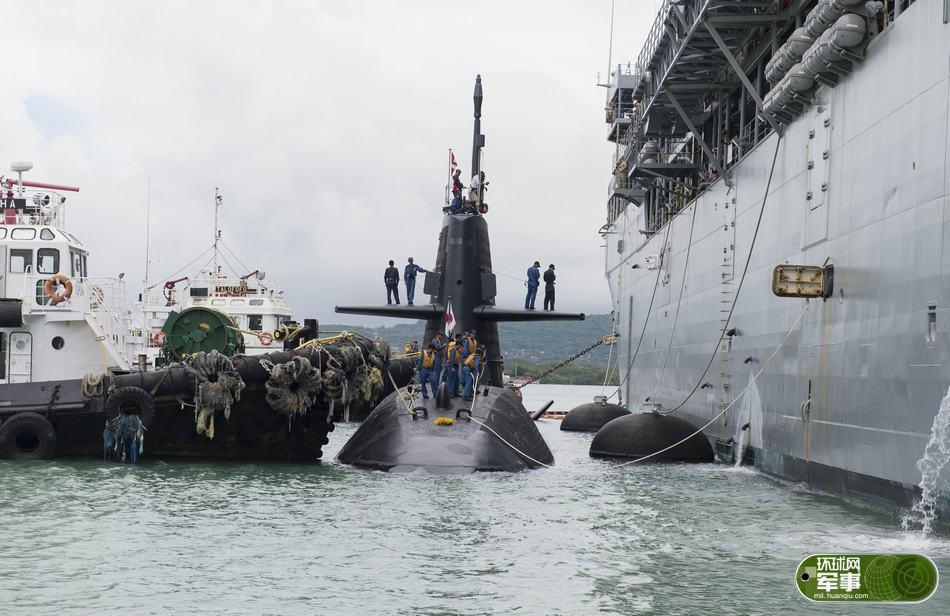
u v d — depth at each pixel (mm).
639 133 46531
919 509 19500
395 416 30797
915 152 20016
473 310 34906
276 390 28359
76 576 15953
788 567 17141
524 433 33156
